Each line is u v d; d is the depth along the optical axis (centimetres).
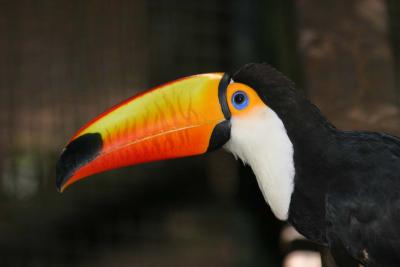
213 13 1656
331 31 945
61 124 1831
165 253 1580
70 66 1903
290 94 747
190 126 782
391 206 714
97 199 1658
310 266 1032
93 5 1930
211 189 1712
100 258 1578
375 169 730
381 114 909
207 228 1647
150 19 1802
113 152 787
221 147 799
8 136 1803
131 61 1858
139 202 1669
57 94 1873
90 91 1872
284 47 1034
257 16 1248
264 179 763
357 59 930
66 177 785
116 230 1638
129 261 1561
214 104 779
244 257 1294
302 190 748
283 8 1030
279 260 1269
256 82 756
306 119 743
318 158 740
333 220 730
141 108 790
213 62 1700
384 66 927
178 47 1752
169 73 1792
